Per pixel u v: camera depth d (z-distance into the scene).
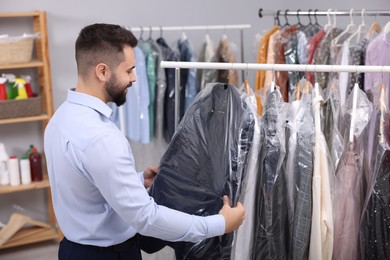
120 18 3.68
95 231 1.66
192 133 1.75
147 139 3.25
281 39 3.00
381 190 1.61
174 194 1.76
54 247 3.52
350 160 1.67
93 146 1.51
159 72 3.22
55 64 3.59
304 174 1.62
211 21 3.90
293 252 1.67
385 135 1.64
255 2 3.99
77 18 3.58
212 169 1.70
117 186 1.50
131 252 1.77
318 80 2.81
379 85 1.97
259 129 1.68
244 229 1.71
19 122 3.58
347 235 1.69
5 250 3.48
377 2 4.12
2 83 3.24
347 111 1.76
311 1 4.09
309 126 1.66
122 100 1.68
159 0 3.74
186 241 1.63
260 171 1.67
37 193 3.70
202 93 1.79
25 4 3.45
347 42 2.71
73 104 1.63
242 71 3.33
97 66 1.58
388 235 1.63
